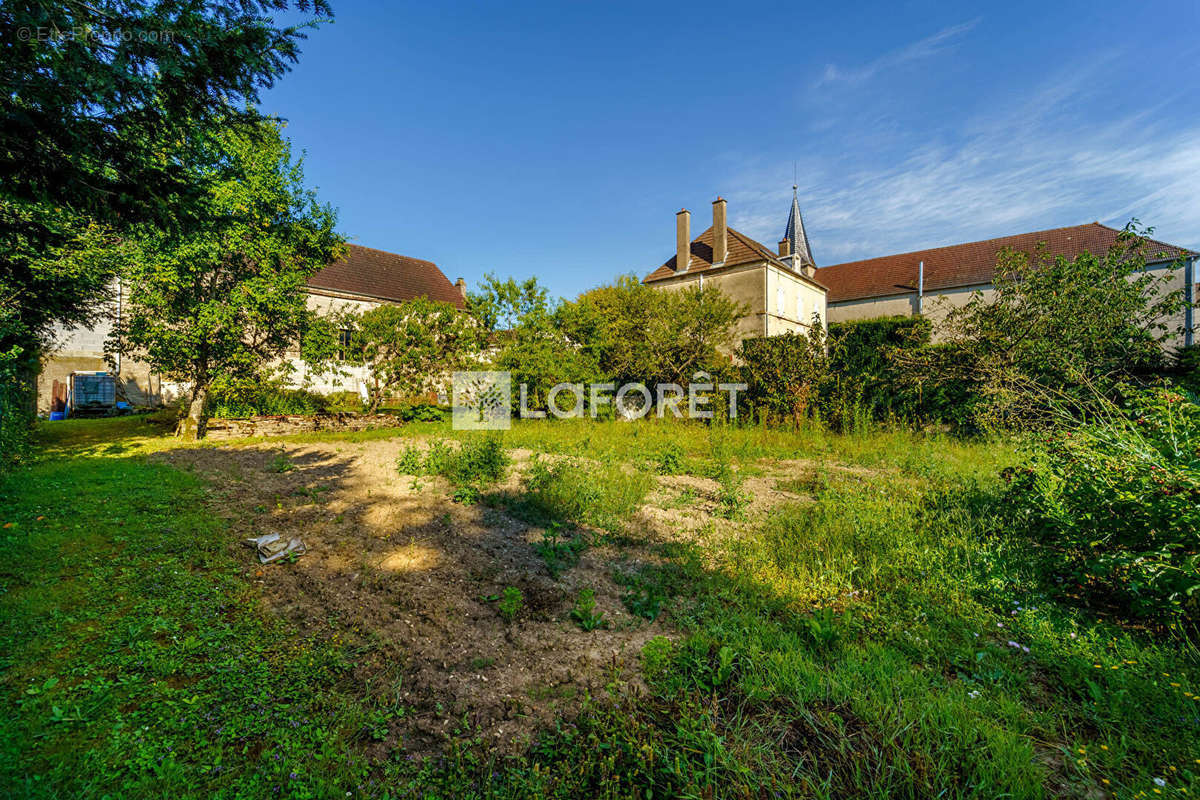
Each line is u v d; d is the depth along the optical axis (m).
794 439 10.35
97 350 18.91
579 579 3.90
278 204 9.78
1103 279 9.56
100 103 3.00
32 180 3.19
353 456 8.42
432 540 4.60
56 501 5.26
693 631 3.13
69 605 3.21
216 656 2.76
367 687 2.56
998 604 3.41
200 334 9.18
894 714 2.29
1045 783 1.94
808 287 28.94
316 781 1.96
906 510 5.33
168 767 1.97
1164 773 1.97
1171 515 3.01
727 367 14.11
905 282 29.92
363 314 12.99
